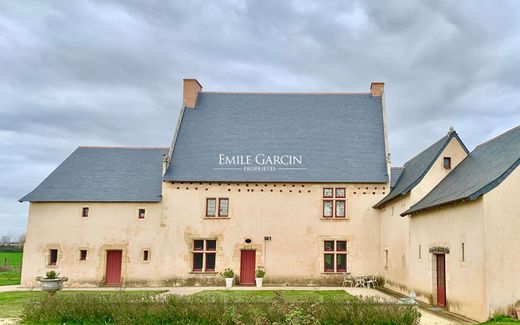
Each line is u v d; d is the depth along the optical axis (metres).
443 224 15.19
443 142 19.47
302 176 23.95
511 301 12.09
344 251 23.55
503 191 12.56
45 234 23.77
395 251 20.73
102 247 23.64
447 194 15.65
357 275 23.25
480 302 12.45
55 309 11.61
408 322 10.48
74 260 23.55
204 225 23.69
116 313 11.20
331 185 23.94
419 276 17.33
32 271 23.48
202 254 23.61
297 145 25.47
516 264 12.28
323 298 12.48
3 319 12.14
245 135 26.05
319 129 26.38
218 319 10.66
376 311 10.71
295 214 23.73
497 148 15.73
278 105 27.84
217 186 23.95
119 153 26.84
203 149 25.31
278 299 11.52
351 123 26.69
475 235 12.88
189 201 23.88
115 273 23.66
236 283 23.19
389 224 21.86
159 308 11.18
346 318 10.62
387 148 24.84
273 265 23.36
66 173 25.42
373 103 27.77
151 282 23.27
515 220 12.47
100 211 23.94
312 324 10.11
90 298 12.16
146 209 23.91
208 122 26.81
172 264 23.41
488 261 12.25
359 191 23.88
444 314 13.91
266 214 23.72
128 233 23.72
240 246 23.48
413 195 18.59
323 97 28.27
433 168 18.86
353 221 23.66
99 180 25.05
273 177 23.91
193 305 11.27
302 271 23.31
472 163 17.11
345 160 24.72
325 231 23.61
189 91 27.83
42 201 23.94
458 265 13.96
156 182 24.94
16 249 49.91
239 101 28.11
